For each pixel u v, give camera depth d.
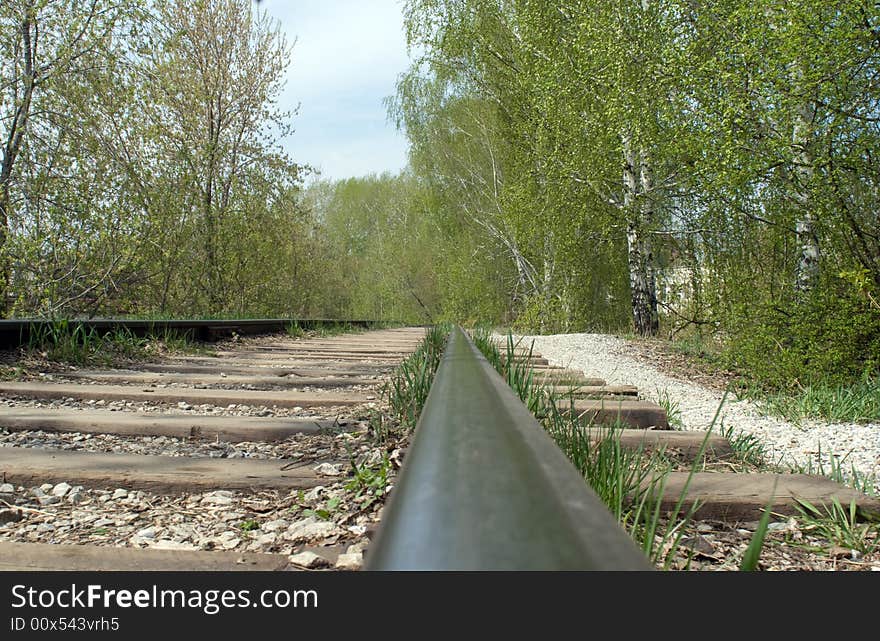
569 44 13.09
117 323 6.99
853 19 6.18
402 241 40.88
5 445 3.00
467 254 25.11
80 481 2.45
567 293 16.36
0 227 9.48
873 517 2.37
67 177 10.41
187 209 13.72
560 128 13.76
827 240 7.64
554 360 9.35
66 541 1.94
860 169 7.11
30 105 10.31
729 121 7.07
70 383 4.81
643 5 10.59
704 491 2.46
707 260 11.00
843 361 6.92
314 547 1.88
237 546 1.92
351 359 7.69
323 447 3.08
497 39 18.38
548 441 0.73
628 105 10.34
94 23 10.52
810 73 6.39
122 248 10.73
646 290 14.53
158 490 2.42
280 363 6.86
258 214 17.05
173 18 15.26
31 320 5.83
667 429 4.11
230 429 3.30
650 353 10.40
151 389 4.46
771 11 6.68
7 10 9.79
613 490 2.08
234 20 16.45
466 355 1.93
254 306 18.14
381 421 3.46
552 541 0.38
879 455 4.35
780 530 2.31
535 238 16.98
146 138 11.85
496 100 19.81
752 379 7.62
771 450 4.50
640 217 13.47
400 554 0.42
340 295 37.16
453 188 25.44
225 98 16.64
